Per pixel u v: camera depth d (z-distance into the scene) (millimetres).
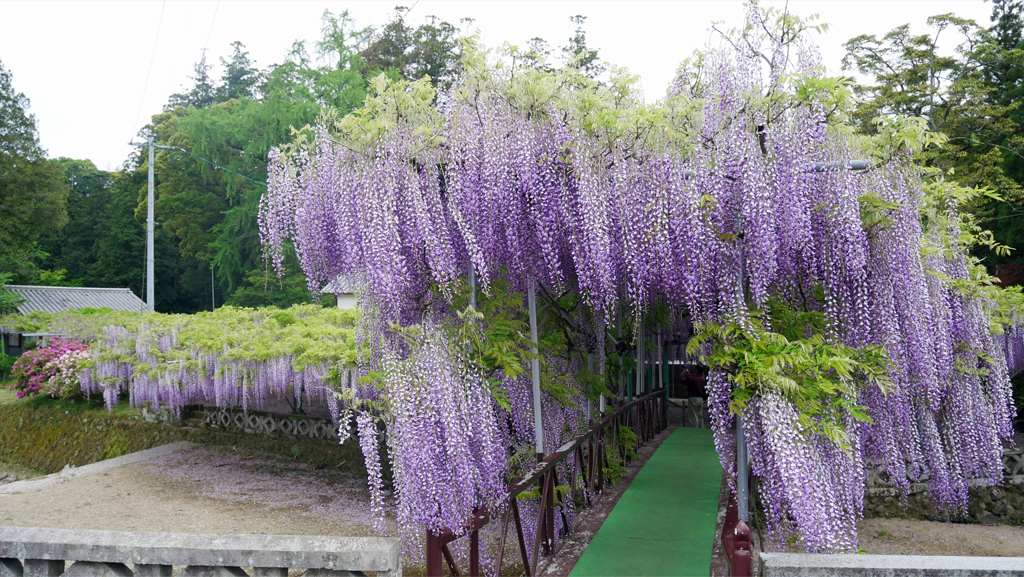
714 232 3822
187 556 2686
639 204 3975
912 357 4137
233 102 32844
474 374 3879
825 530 3270
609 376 7145
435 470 3406
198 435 11359
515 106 4035
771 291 4141
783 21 3701
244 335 9984
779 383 3422
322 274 4512
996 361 5578
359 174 3877
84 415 13781
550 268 4379
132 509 7262
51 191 24922
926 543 6359
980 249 14516
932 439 5180
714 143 3910
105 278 35781
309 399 9891
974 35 17141
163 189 32344
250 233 26859
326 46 26781
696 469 7016
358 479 8625
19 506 7504
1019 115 15773
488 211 3992
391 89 3863
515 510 4027
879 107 17312
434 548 3287
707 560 4250
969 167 14664
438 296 4016
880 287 3965
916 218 4129
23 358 15758
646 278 4230
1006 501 7270
